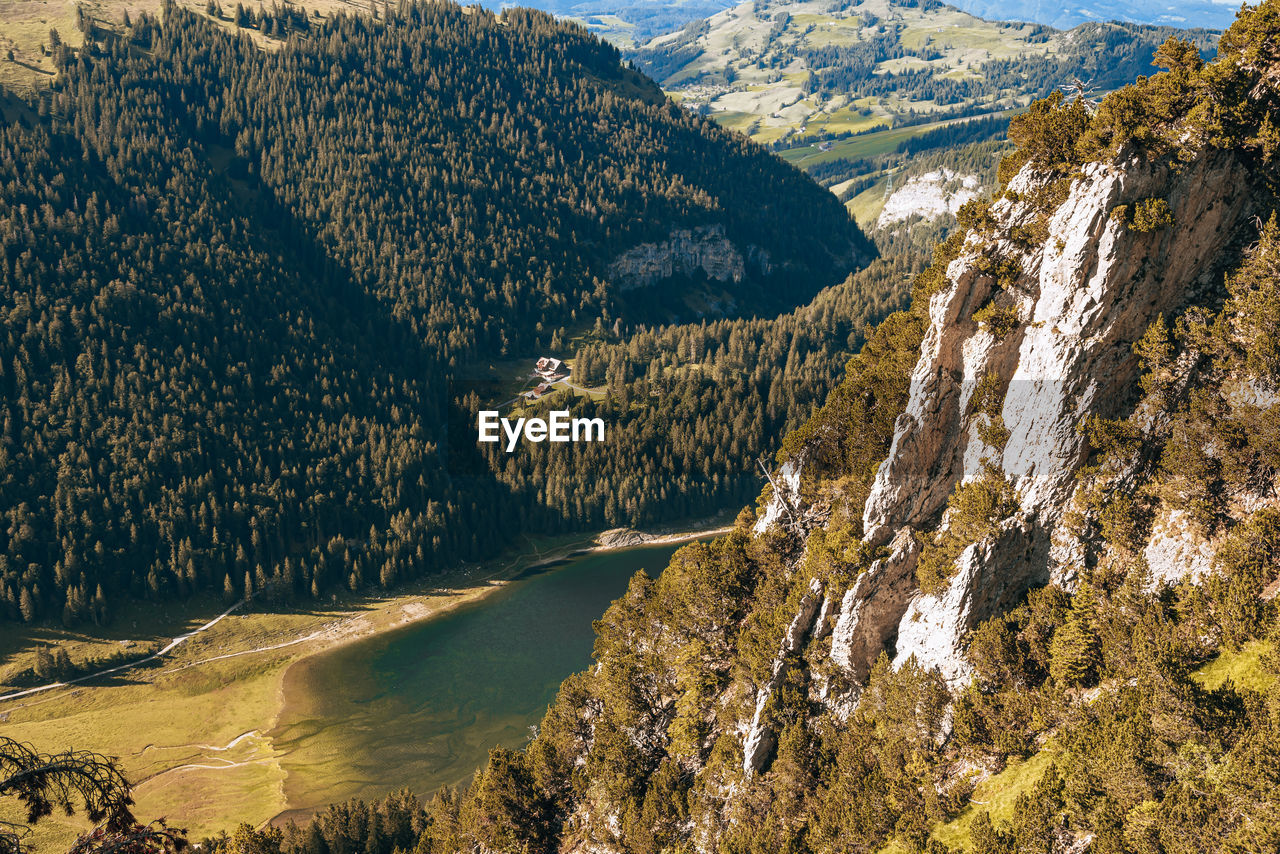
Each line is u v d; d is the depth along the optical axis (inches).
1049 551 2352.4
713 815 2797.7
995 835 1950.1
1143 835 1702.8
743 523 3742.6
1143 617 2059.5
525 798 3459.6
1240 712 1788.9
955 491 2603.3
